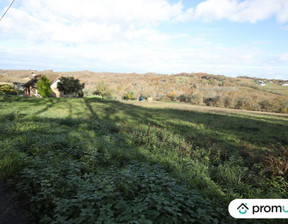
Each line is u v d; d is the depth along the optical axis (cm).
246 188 459
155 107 2780
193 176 498
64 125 1032
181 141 857
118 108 2238
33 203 311
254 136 1078
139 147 737
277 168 550
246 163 664
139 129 1056
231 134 1092
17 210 303
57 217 268
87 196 282
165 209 274
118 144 759
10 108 1468
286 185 482
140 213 254
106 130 1013
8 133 726
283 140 1014
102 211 252
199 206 324
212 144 865
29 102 2155
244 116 2138
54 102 2378
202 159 666
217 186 453
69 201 286
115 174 396
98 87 4328
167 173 473
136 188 347
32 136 696
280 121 1831
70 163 439
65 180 371
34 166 411
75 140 711
